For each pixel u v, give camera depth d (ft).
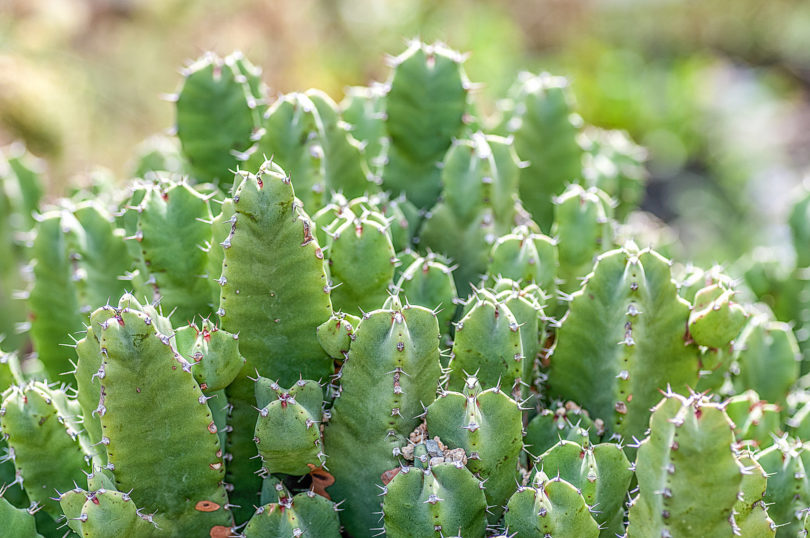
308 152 2.10
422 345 1.89
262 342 1.94
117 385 1.83
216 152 2.23
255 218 1.87
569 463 1.92
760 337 2.20
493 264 2.09
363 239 1.97
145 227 2.01
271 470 1.91
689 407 1.80
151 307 1.87
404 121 2.24
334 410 1.91
